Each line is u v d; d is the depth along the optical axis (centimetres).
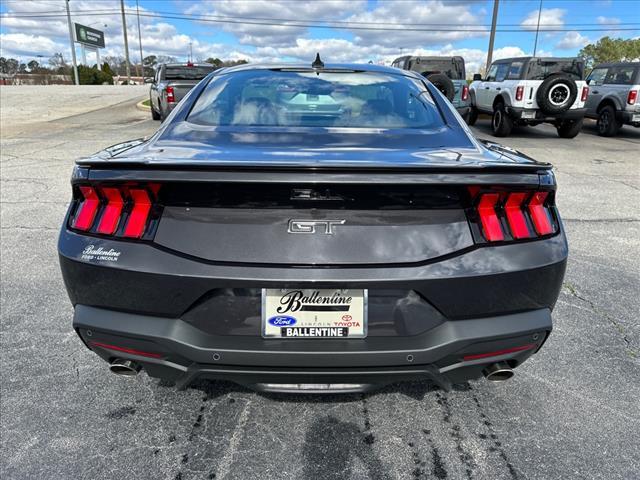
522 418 227
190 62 1473
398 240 174
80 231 185
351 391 187
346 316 176
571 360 275
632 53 6806
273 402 236
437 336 178
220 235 174
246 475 193
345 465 199
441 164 173
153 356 184
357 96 261
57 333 295
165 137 224
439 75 1272
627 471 197
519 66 1238
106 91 2973
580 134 1423
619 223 544
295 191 169
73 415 225
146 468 196
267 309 175
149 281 175
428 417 227
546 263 182
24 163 826
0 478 189
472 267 175
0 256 418
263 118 241
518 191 178
